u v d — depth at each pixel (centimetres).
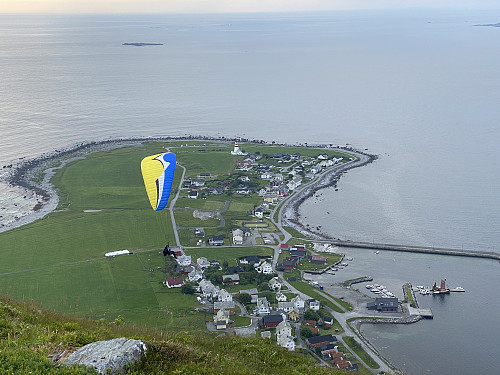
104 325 4619
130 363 3456
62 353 3597
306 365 4694
